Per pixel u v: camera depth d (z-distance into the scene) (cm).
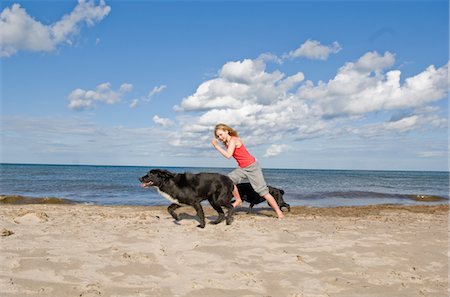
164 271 416
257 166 827
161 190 718
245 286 377
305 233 634
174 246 527
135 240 559
